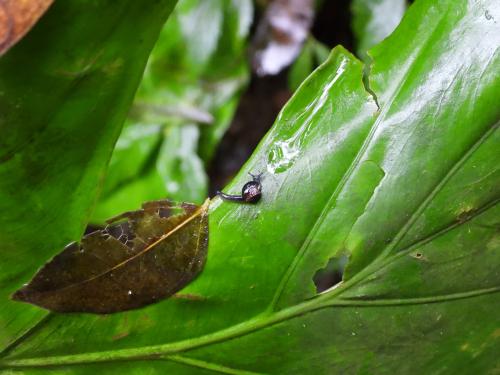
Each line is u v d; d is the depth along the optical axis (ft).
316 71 0.53
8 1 0.44
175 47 0.94
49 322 0.55
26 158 0.50
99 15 0.46
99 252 0.54
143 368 0.57
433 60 0.53
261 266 0.54
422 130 0.53
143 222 0.53
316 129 0.53
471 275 0.54
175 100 0.97
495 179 0.52
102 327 0.56
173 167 0.97
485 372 0.56
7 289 0.54
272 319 0.55
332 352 0.56
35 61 0.46
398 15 0.84
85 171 0.53
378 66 0.53
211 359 0.56
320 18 0.98
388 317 0.55
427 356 0.56
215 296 0.55
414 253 0.54
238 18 0.93
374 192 0.53
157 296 0.55
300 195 0.53
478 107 0.52
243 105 1.09
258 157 0.53
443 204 0.53
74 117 0.50
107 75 0.49
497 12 0.52
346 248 0.54
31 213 0.53
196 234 0.54
